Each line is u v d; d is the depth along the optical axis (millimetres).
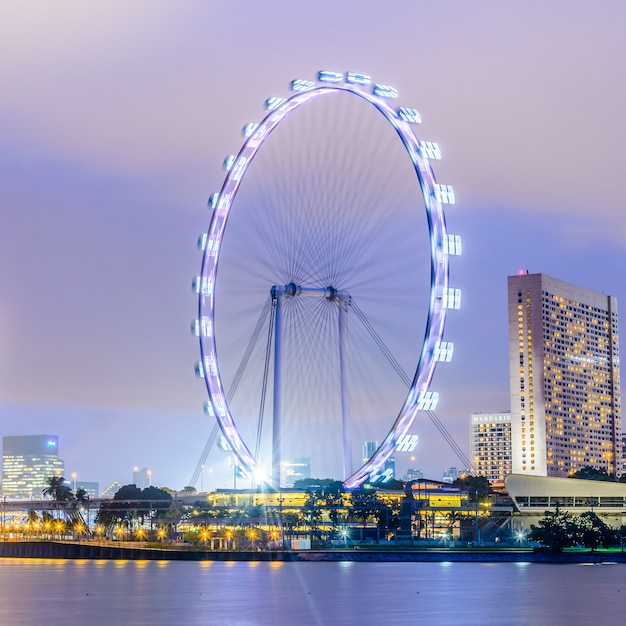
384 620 158375
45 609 174625
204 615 164875
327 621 157375
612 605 177125
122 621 158000
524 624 154625
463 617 161625
